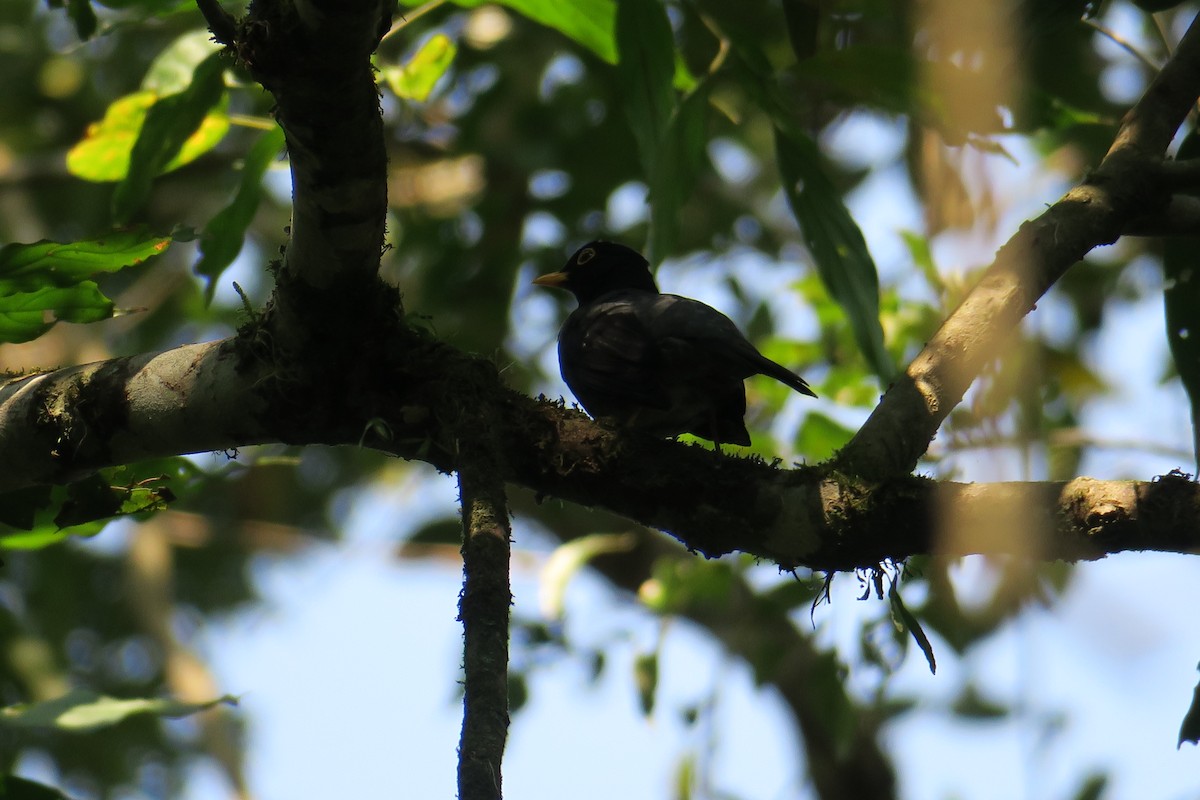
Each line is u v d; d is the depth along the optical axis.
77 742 19.59
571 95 15.92
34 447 7.14
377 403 6.73
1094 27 8.75
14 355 18.27
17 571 18.88
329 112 5.49
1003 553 6.01
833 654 10.59
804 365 14.05
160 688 19.86
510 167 16.03
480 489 6.09
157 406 6.95
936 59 4.73
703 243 17.17
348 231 6.07
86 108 19.52
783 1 9.51
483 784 4.52
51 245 6.52
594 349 9.40
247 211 9.62
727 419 9.93
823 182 9.54
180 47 10.13
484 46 16.08
